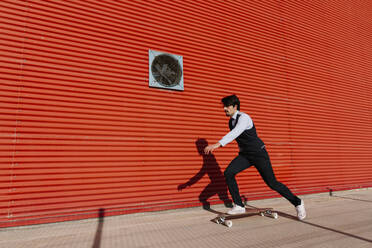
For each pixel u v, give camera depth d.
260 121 5.07
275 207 4.00
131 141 3.62
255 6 5.54
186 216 3.38
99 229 2.71
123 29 3.85
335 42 6.88
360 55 7.43
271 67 5.48
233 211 2.81
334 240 2.19
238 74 4.97
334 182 5.86
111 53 3.68
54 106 3.15
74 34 3.43
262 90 5.24
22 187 2.80
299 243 2.10
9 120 2.87
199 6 4.74
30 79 3.05
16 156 2.83
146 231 2.59
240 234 2.41
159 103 3.98
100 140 3.38
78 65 3.39
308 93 5.97
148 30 4.09
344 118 6.54
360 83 7.20
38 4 3.26
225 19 5.02
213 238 2.29
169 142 3.95
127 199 3.42
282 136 5.31
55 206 2.94
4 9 3.05
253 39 5.34
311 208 3.86
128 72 3.77
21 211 2.75
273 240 2.19
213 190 4.24
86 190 3.16
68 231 2.63
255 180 4.74
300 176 5.36
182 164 4.01
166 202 3.72
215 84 4.64
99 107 3.45
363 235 2.34
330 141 6.08
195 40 4.56
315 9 6.67
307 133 5.72
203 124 4.37
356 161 6.46
